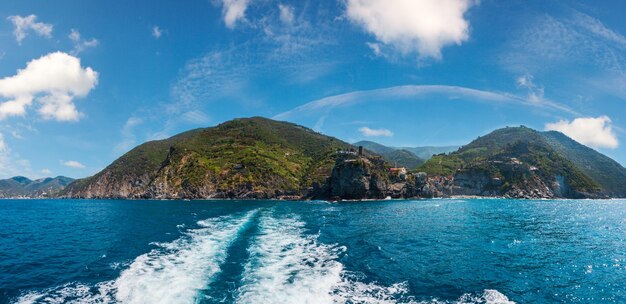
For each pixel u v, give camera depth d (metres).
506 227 50.97
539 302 18.11
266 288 18.23
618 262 27.55
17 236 43.59
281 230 42.53
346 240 36.50
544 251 32.06
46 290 19.16
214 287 18.33
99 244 35.34
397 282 20.62
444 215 71.06
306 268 22.91
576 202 170.50
